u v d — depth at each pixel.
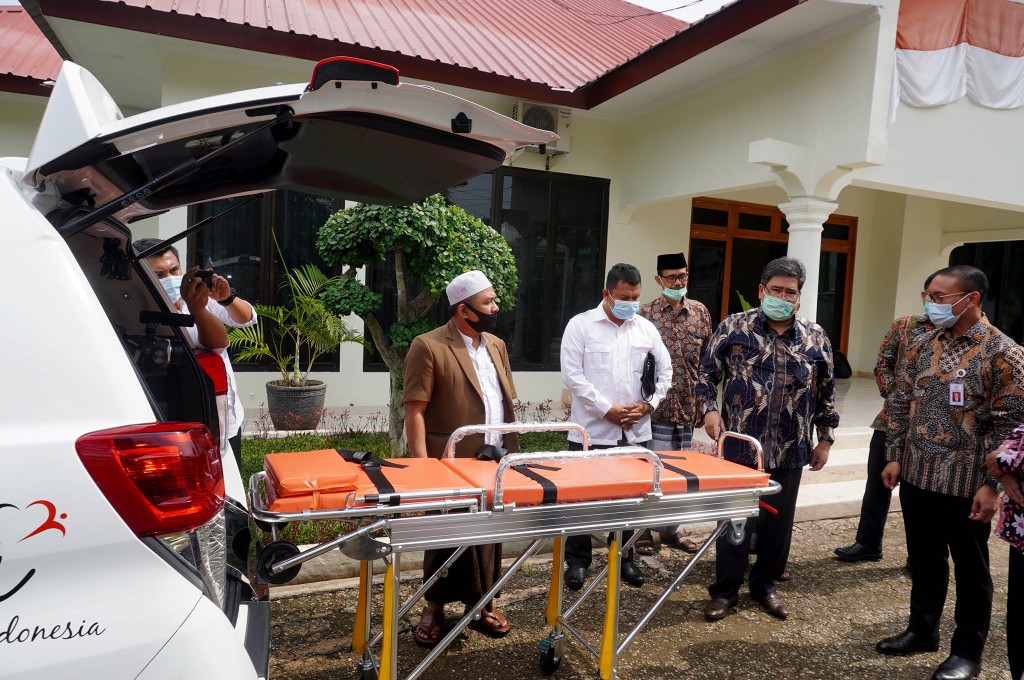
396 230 4.73
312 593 3.57
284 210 7.20
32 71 7.12
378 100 1.89
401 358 5.57
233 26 5.83
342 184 2.60
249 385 7.16
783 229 10.14
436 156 2.30
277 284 7.24
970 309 2.96
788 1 5.19
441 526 2.15
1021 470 2.49
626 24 10.52
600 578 2.89
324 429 6.40
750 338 3.53
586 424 3.81
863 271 11.15
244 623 1.86
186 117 1.67
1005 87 6.49
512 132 2.14
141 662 1.35
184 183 2.34
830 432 3.63
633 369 3.75
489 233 5.40
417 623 3.30
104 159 1.65
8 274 1.41
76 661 1.31
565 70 7.83
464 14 8.94
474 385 2.98
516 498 2.23
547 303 8.28
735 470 2.69
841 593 3.94
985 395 2.88
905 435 3.24
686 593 3.82
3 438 1.33
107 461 1.38
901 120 6.13
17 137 7.64
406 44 6.91
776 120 6.13
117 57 6.64
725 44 5.97
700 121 7.07
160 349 2.43
